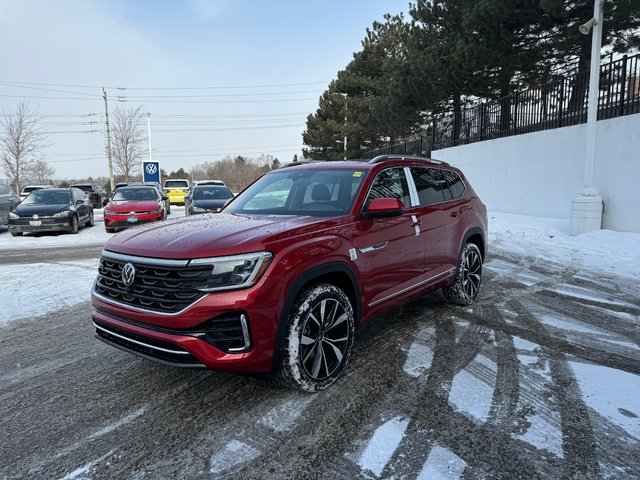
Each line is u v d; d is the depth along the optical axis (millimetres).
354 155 36688
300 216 3850
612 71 10742
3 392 3459
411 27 19172
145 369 3859
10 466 2549
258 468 2508
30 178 46500
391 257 4078
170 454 2648
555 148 12586
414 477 2402
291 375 3154
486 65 14898
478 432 2818
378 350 4160
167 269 2934
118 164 46969
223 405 3213
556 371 3684
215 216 4145
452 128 19281
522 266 7906
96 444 2758
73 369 3881
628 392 3326
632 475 2414
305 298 3221
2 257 9906
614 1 10617
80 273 7957
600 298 5867
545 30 14320
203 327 2854
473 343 4312
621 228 10055
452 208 5227
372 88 32094
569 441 2721
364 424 2924
